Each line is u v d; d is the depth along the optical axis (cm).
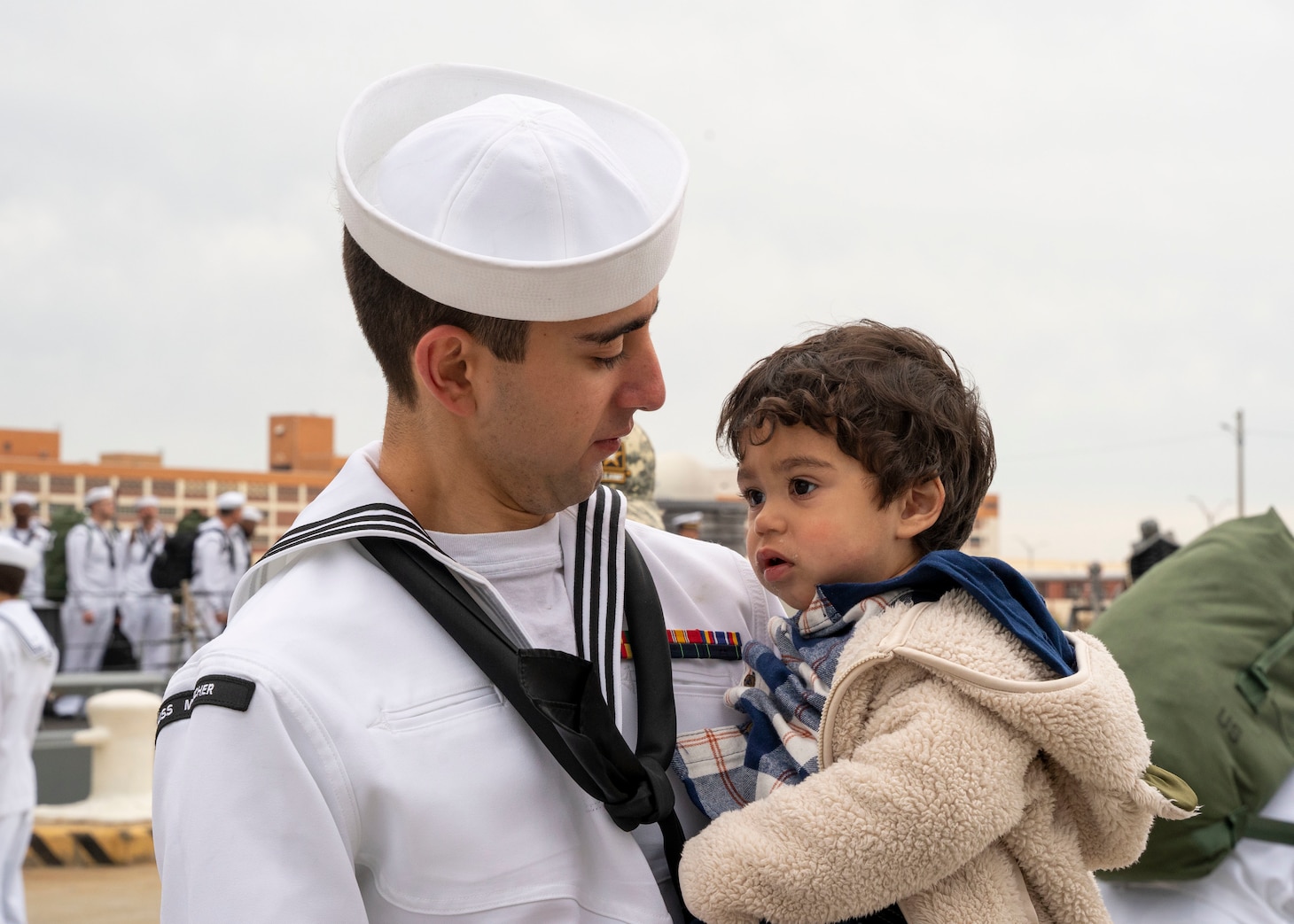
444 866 127
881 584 154
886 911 147
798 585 161
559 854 134
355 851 127
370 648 132
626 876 138
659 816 139
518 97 144
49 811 743
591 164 137
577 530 153
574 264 127
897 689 146
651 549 169
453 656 136
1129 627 288
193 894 119
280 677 125
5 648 528
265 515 4422
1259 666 275
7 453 5834
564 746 133
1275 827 271
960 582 147
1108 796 147
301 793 121
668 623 164
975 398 169
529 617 145
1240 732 268
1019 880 149
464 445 141
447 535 143
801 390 156
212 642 133
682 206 139
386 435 146
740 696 160
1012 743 140
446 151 137
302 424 6291
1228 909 275
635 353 140
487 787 131
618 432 142
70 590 1294
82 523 1340
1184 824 267
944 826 135
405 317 137
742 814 142
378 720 128
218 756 122
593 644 148
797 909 136
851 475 156
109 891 674
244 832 120
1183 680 272
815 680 155
